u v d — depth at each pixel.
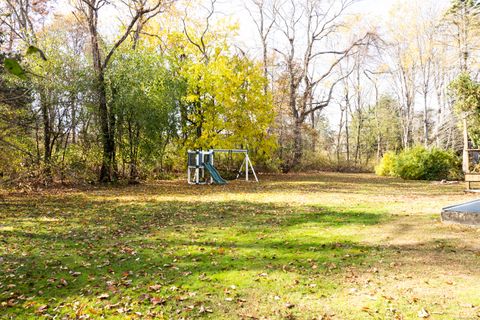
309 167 32.94
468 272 4.66
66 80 14.29
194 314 3.73
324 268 5.01
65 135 16.31
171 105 19.06
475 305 3.71
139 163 18.73
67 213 9.62
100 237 6.94
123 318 3.66
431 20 30.14
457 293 4.03
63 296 4.23
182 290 4.34
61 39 15.34
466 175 13.52
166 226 7.93
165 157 22.02
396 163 22.64
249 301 4.02
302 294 4.17
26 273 4.95
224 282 4.57
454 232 6.66
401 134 41.66
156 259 5.54
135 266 5.23
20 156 13.51
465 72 18.84
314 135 30.69
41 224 8.17
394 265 5.05
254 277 4.71
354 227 7.45
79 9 17.59
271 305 3.91
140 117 17.03
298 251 5.83
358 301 3.94
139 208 10.46
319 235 6.84
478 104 18.00
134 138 18.39
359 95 39.94
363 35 31.02
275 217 8.82
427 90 31.30
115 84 17.23
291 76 28.69
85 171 16.44
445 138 28.77
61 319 3.69
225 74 21.83
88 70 16.09
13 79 11.24
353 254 5.60
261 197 12.98
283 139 28.19
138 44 20.83
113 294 4.26
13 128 10.48
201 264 5.27
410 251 5.65
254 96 22.72
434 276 4.58
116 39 18.94
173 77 20.80
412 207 9.77
